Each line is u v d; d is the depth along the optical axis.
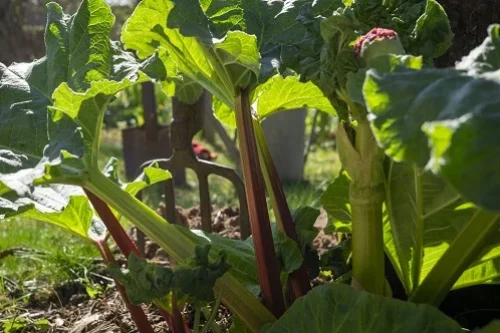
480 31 1.86
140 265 1.23
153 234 1.39
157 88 9.10
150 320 2.06
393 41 1.20
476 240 1.25
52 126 1.37
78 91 1.51
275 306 1.42
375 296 1.22
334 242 2.79
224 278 1.40
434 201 1.31
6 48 7.18
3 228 3.43
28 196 1.30
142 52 1.55
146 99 5.48
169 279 1.21
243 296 1.40
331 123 8.22
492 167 0.81
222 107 1.77
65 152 1.28
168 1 1.38
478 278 1.48
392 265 1.64
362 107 1.22
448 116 0.88
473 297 1.61
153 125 5.49
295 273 1.51
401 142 0.94
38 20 7.64
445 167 0.82
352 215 1.33
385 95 0.98
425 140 0.92
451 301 1.62
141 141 5.54
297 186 4.70
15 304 2.40
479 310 1.60
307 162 6.84
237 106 1.44
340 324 1.24
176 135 2.68
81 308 2.35
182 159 2.70
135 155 5.57
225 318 1.89
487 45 1.09
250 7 1.57
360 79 1.14
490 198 0.80
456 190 0.82
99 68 1.54
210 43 1.32
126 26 1.45
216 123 4.57
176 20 1.32
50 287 2.58
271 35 1.54
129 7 7.25
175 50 1.49
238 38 1.32
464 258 1.27
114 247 2.92
